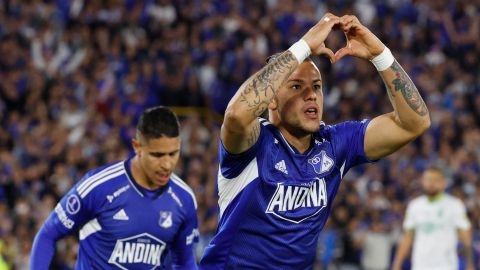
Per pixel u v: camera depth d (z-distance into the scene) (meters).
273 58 14.25
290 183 13.87
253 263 13.98
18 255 36.06
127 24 58.22
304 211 13.97
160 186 17.11
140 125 16.28
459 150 51.31
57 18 58.00
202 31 58.72
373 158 14.73
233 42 58.09
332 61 13.95
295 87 13.88
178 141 16.31
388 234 41.12
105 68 54.75
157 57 56.31
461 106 56.56
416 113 14.34
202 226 39.72
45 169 43.97
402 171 48.00
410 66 59.81
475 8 66.06
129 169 17.06
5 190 42.53
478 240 42.50
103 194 16.88
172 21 59.38
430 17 64.50
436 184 32.91
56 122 50.25
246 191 13.73
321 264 39.66
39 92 52.06
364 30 14.12
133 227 17.00
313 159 14.18
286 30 60.81
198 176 43.88
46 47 55.91
